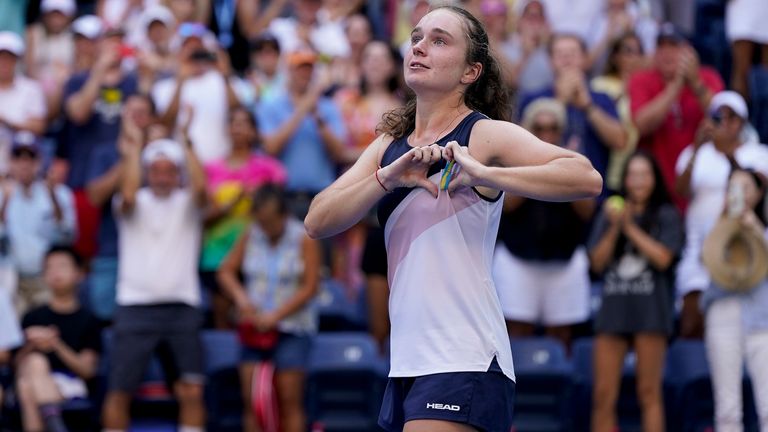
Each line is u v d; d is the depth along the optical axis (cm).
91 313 2358
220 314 2470
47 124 3009
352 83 3014
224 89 2703
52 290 2350
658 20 3250
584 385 2300
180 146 2452
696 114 2670
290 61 2711
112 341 2261
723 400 2045
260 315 2222
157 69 2891
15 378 2275
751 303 2034
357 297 2595
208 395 2316
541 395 2295
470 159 998
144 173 2491
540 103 2345
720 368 2052
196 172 2331
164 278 2275
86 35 3002
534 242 2338
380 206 1075
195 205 2325
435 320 1030
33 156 2556
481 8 3030
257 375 2189
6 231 2516
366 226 2681
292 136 2638
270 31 3177
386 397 1082
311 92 2650
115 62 2812
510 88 1136
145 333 2253
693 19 3309
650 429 2112
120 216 2311
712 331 2062
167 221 2305
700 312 2381
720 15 3447
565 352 2397
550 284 2359
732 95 2420
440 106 1068
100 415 2320
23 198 2548
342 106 2789
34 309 2350
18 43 2902
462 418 1010
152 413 2377
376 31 3362
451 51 1054
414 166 1023
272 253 2259
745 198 2056
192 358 2259
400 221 1053
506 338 1056
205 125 2669
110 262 2516
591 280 2614
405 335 1043
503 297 2361
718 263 2044
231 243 2458
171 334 2262
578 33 3095
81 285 2516
